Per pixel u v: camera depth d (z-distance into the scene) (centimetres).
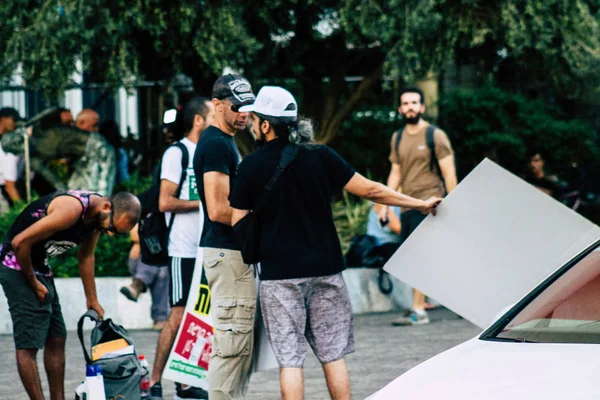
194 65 1670
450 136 2012
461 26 1539
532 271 769
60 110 1638
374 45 1789
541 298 616
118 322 1366
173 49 1521
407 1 1491
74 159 1603
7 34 1434
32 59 1410
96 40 1474
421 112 1300
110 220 788
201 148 790
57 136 1596
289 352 718
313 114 1944
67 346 1228
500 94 2016
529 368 521
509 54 1711
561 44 1620
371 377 1013
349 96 2009
